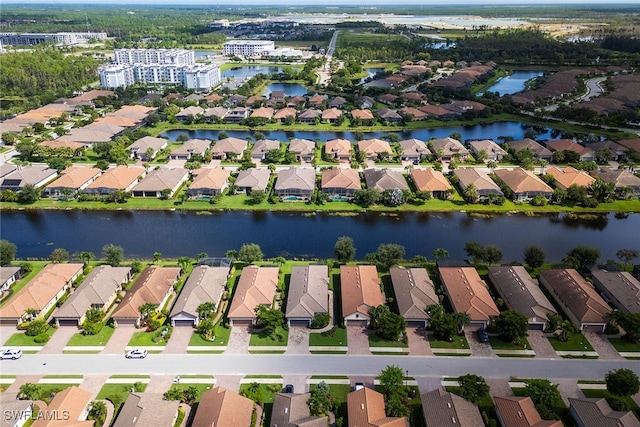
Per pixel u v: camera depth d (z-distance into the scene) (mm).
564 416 88875
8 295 123375
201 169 199875
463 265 137125
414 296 117750
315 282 123875
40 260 142000
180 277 131750
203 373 99500
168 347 106500
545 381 91375
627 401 92625
